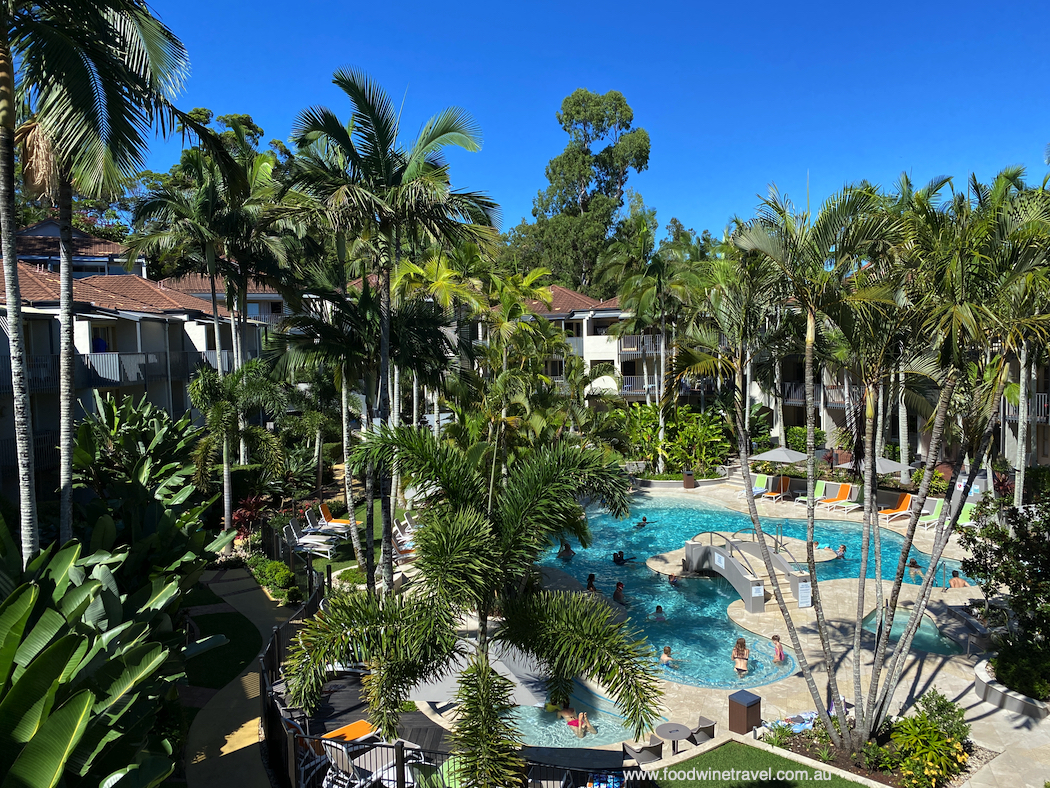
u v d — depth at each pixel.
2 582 8.11
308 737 9.61
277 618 16.27
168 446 19.05
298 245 24.33
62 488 11.08
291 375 25.61
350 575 19.27
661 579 21.33
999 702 12.85
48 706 5.94
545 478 9.16
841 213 10.74
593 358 42.56
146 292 32.81
